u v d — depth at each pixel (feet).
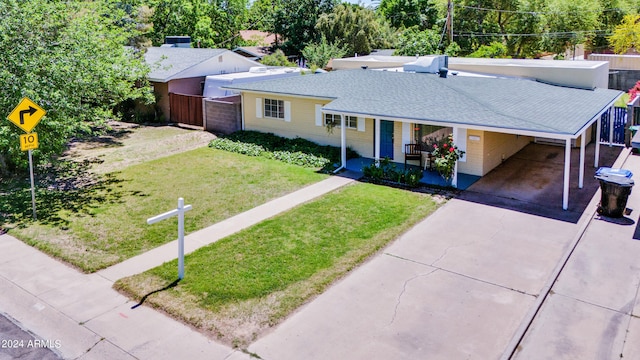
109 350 23.97
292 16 171.73
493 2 156.76
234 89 68.74
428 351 23.56
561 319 26.37
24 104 38.32
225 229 38.37
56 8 49.42
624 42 132.57
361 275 30.91
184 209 29.84
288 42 171.83
